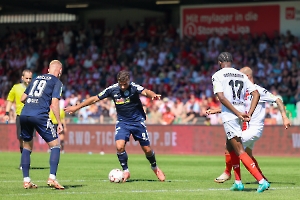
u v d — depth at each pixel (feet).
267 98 101.45
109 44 319.68
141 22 333.01
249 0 292.61
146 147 106.32
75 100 266.98
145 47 308.81
